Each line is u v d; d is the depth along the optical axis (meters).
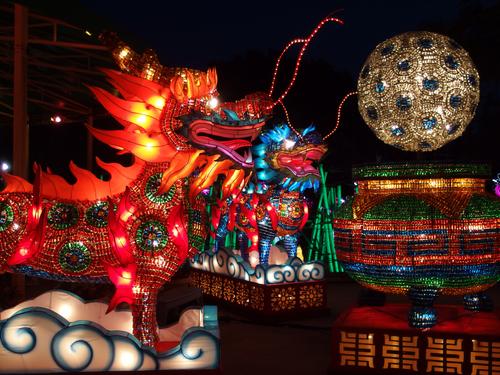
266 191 7.09
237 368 4.37
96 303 4.10
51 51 8.19
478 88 3.97
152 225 3.65
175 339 4.09
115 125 12.58
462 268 3.59
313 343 5.19
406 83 3.80
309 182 7.01
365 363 3.84
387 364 3.80
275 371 4.29
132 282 3.63
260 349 4.97
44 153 14.62
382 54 3.95
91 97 10.53
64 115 11.82
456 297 7.28
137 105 3.68
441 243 3.58
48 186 3.71
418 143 4.00
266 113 3.72
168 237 3.66
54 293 4.10
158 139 3.70
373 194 3.87
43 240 3.62
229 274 6.95
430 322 3.74
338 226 3.99
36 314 3.38
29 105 11.02
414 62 3.79
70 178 14.45
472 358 3.67
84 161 14.54
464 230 3.57
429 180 3.72
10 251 3.58
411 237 3.61
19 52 6.95
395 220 3.64
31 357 3.36
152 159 3.72
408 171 3.72
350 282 8.62
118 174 3.73
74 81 9.36
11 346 3.36
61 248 3.62
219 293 7.15
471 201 3.64
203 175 3.67
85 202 3.71
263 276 6.26
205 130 3.59
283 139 6.90
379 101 3.93
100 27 5.76
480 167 3.74
